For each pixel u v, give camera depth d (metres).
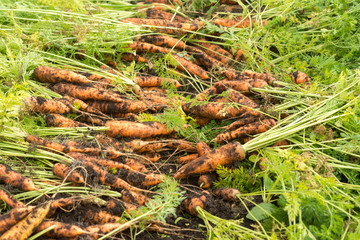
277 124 1.20
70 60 1.35
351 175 1.13
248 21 1.53
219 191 1.11
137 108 1.26
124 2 1.65
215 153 1.15
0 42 1.33
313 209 0.99
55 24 1.43
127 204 1.05
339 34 1.39
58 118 1.18
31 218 0.95
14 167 1.06
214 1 1.60
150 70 1.43
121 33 1.41
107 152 1.13
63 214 1.02
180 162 1.22
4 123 1.11
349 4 1.51
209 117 1.27
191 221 1.08
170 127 1.21
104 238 1.00
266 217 1.04
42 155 1.09
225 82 1.31
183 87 1.40
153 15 1.59
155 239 1.03
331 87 1.26
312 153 1.17
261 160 1.17
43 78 1.27
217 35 1.54
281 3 1.52
